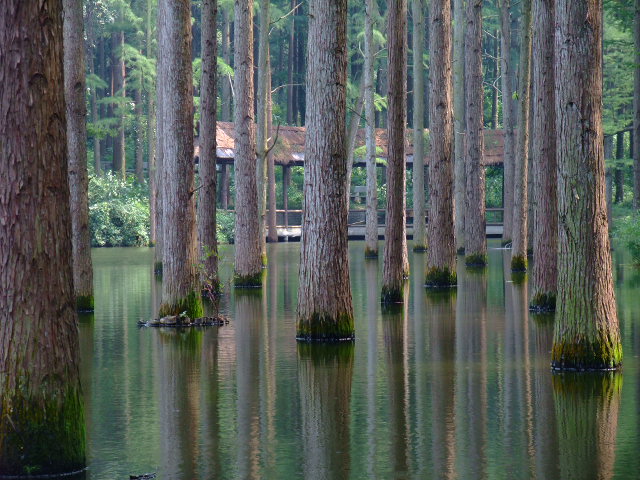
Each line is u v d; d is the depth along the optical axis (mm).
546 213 26562
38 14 10414
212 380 16578
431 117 34188
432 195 34281
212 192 32562
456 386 15750
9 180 10430
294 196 85438
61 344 10820
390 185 29141
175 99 24484
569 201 16750
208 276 32031
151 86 67562
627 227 43188
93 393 15609
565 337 17016
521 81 41562
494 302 28891
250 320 25219
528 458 11305
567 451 11578
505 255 52781
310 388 15750
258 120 43375
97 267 47688
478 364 17859
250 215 35125
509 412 13781
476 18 44281
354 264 47969
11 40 10359
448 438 12336
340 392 15391
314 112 20484
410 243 70375
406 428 12906
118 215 71000
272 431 12852
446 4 33562
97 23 83000
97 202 71250
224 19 78000
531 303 26828
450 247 34125
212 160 32594
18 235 10477
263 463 11289
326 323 21000
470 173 45000
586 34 16281
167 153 24812
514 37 92312
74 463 10930
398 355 19031
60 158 10664
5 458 10648
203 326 24125
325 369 17531
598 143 16422
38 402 10680
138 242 71500
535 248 26875
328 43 20359
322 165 20703
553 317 24984
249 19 34594
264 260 45094
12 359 10625
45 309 10680
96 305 29406
